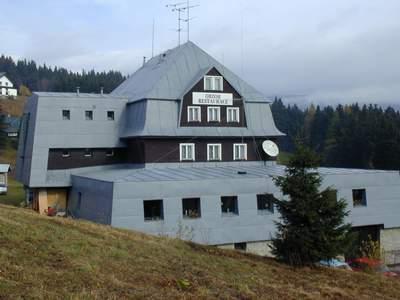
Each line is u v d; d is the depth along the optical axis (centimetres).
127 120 4994
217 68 4956
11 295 1182
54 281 1350
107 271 1555
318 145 14962
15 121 13125
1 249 1539
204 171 4238
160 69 5116
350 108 15888
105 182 3612
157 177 3709
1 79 19062
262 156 5106
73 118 4775
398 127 11606
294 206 2178
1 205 2509
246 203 3791
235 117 5025
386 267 3659
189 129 4775
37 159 4591
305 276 2050
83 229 2170
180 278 1638
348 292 1866
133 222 3438
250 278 1844
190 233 3372
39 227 1958
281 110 19125
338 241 2203
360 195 4309
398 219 4391
